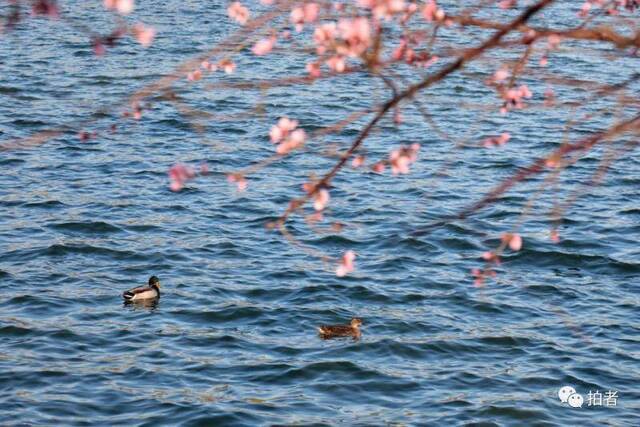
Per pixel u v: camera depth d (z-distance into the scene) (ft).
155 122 151.33
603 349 89.15
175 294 98.89
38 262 105.91
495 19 139.44
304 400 80.53
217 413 77.51
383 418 77.92
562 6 203.21
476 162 137.80
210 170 134.00
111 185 128.36
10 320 92.38
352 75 177.17
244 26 34.22
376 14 28.25
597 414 79.05
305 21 30.81
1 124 149.07
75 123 150.20
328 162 136.98
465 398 81.10
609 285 102.89
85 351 87.35
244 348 88.58
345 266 35.40
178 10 230.68
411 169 134.72
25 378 82.12
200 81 172.14
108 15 221.25
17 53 188.75
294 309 96.12
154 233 113.91
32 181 129.08
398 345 89.30
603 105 154.40
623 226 117.08
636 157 139.54
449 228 115.34
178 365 85.35
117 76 176.14
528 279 103.76
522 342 90.33
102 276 103.14
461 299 98.73
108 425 75.97
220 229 115.34
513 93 38.42
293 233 114.21
